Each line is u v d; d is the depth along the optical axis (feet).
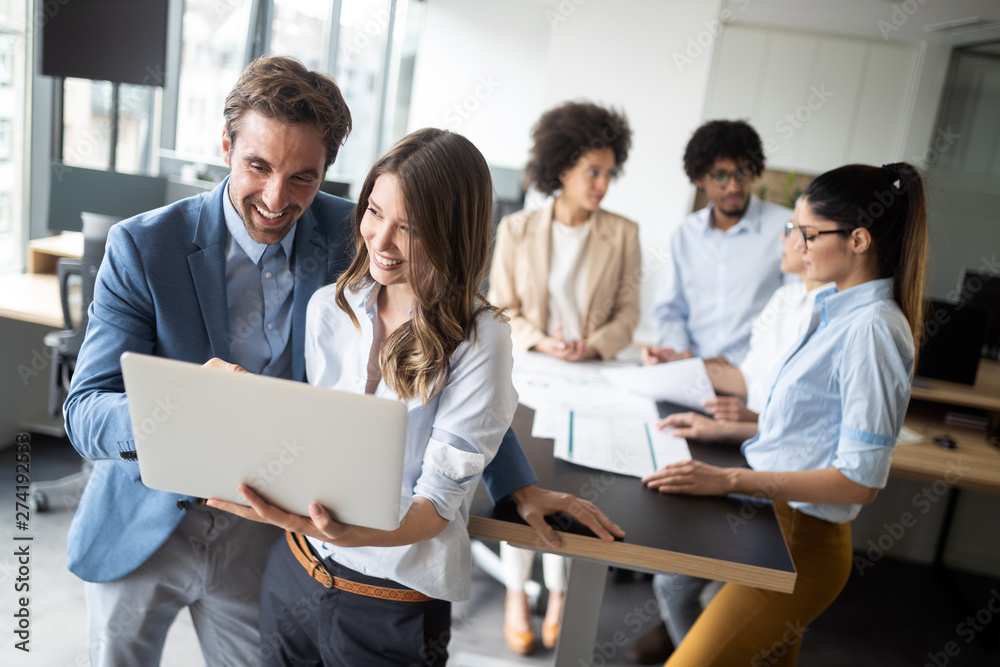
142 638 4.60
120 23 10.54
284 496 3.19
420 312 3.43
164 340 4.10
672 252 9.65
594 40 16.65
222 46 15.01
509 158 25.58
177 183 10.61
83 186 10.74
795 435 5.00
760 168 8.88
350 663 3.83
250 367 4.48
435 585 3.71
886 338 4.43
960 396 9.34
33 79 11.48
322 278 4.42
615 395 6.68
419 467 3.71
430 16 24.67
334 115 3.84
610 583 9.40
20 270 11.94
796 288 6.48
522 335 8.54
